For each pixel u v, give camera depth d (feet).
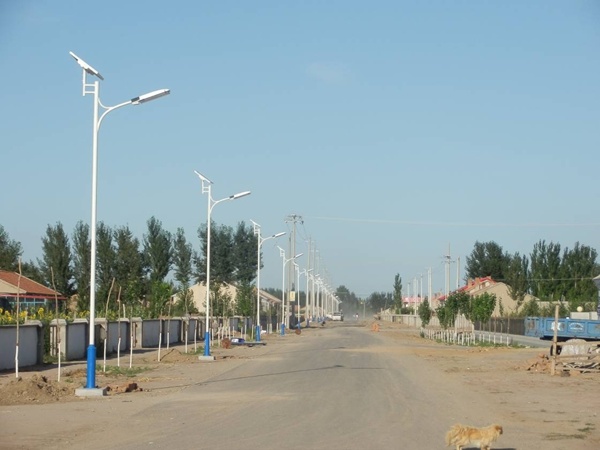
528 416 55.42
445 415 55.06
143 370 97.71
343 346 167.43
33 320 103.40
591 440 44.83
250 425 49.57
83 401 63.31
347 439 43.83
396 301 514.27
